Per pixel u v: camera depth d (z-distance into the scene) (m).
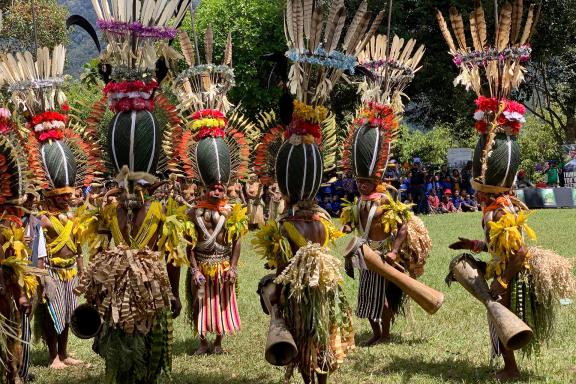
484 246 5.66
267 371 6.18
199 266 6.77
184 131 6.66
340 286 5.43
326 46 4.98
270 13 21.97
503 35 5.53
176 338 7.56
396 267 6.54
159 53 4.94
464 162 25.52
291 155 4.94
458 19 5.79
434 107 25.30
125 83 4.74
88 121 5.22
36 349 7.18
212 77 6.84
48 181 6.18
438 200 21.42
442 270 10.31
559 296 5.48
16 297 5.13
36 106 6.18
